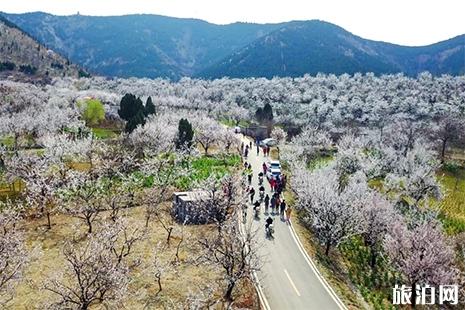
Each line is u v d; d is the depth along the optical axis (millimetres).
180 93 172625
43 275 32531
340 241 42969
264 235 43094
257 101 147375
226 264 31578
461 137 101250
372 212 46031
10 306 28594
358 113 136750
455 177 88750
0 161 62750
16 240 32594
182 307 27688
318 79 189625
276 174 61625
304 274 36062
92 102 106125
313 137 90000
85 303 24953
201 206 44219
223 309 29484
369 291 37781
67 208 45062
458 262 49031
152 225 43938
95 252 27641
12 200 49000
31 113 95250
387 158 78750
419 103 135125
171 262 35500
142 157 69500
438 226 51062
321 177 53062
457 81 170625
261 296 32281
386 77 198000
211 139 79625
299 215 50594
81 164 63344
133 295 30609
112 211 45469
